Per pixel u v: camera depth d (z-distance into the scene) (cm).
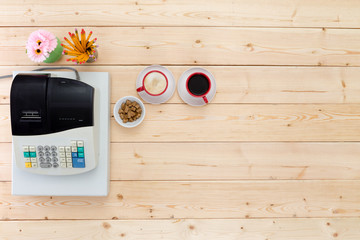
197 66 93
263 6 94
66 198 92
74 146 77
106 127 86
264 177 94
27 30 91
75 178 85
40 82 73
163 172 93
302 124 94
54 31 92
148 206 93
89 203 93
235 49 94
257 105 94
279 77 94
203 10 93
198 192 94
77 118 75
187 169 93
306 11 94
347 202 96
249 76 94
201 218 94
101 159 86
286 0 94
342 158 95
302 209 95
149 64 93
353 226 96
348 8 95
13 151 82
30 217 92
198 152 93
